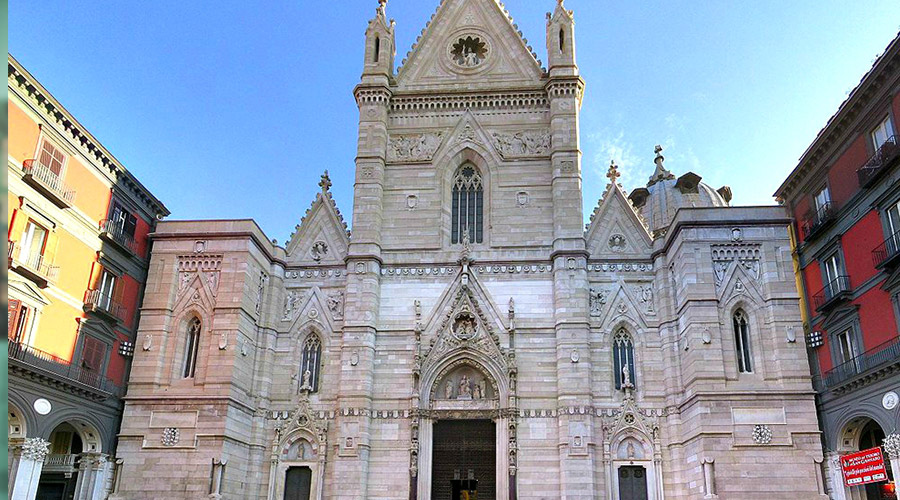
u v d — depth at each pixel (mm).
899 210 36812
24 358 34875
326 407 45656
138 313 45594
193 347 44594
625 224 49250
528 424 44156
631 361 46219
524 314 46812
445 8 55719
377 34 54781
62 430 42906
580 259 47094
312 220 50875
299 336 47812
